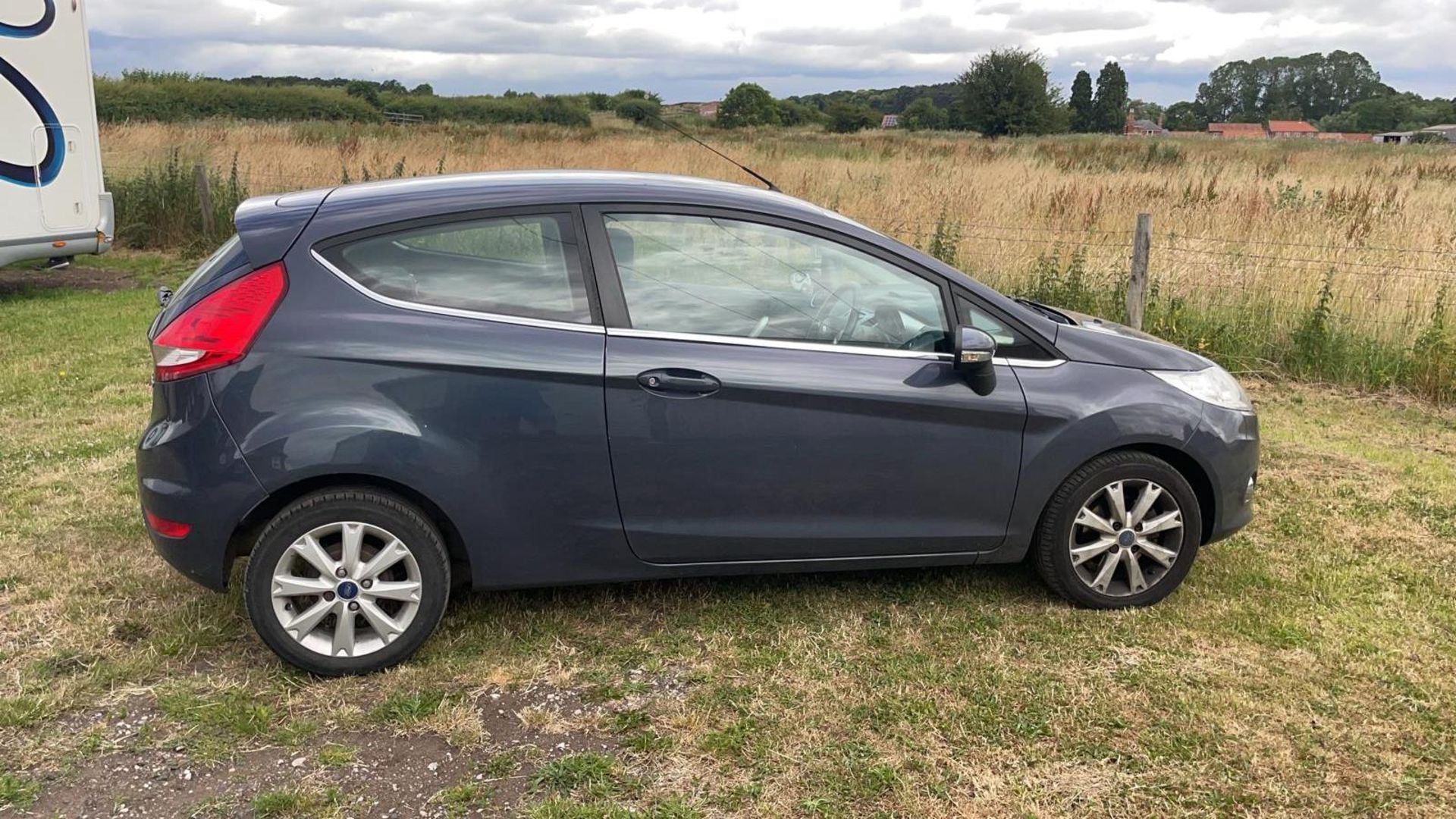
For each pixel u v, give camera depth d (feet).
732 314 11.59
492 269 11.19
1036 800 9.37
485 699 10.94
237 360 10.54
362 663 11.18
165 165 53.52
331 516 10.80
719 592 13.39
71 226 34.27
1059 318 13.94
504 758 9.93
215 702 10.75
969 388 11.96
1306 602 13.30
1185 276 28.91
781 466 11.64
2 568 13.83
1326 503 17.06
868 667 11.62
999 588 13.53
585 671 11.50
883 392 11.67
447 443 10.84
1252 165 82.74
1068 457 12.31
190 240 45.80
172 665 11.49
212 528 10.64
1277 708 10.82
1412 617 12.96
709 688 11.19
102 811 9.14
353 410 10.61
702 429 11.34
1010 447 12.16
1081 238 34.45
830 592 13.41
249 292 10.66
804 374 11.51
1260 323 26.99
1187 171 73.77
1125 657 11.84
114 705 10.74
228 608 12.73
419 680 11.19
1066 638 12.26
